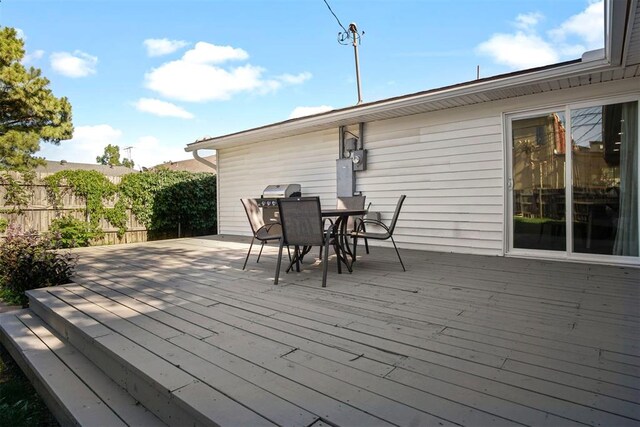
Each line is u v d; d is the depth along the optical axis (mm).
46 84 9125
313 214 3598
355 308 2777
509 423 1337
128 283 3801
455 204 5605
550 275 3875
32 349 2645
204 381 1679
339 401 1500
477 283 3549
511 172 5145
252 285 3617
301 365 1829
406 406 1456
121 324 2494
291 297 3129
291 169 7840
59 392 2023
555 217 4812
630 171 4332
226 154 9359
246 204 4852
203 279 3943
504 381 1642
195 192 9766
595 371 1729
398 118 6168
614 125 4406
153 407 1777
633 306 2762
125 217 8445
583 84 4504
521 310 2680
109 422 1729
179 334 2285
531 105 4902
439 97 5055
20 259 3934
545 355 1910
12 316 3391
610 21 2768
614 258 4402
